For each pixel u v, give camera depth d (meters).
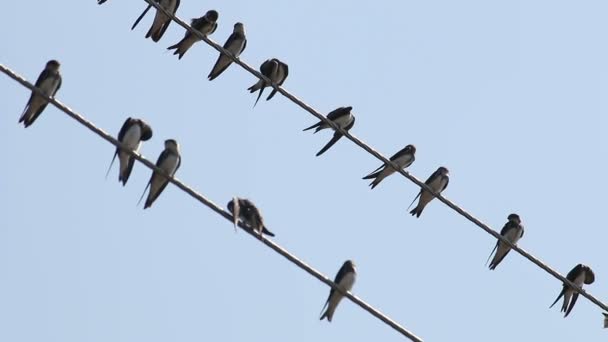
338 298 16.72
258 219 17.47
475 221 18.86
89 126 14.78
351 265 17.91
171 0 21.00
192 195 15.08
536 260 19.14
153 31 21.23
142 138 17.12
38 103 16.89
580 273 21.25
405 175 18.95
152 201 16.94
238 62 19.17
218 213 15.07
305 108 18.89
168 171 16.91
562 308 21.23
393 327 15.73
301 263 15.42
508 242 18.92
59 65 16.92
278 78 21.25
